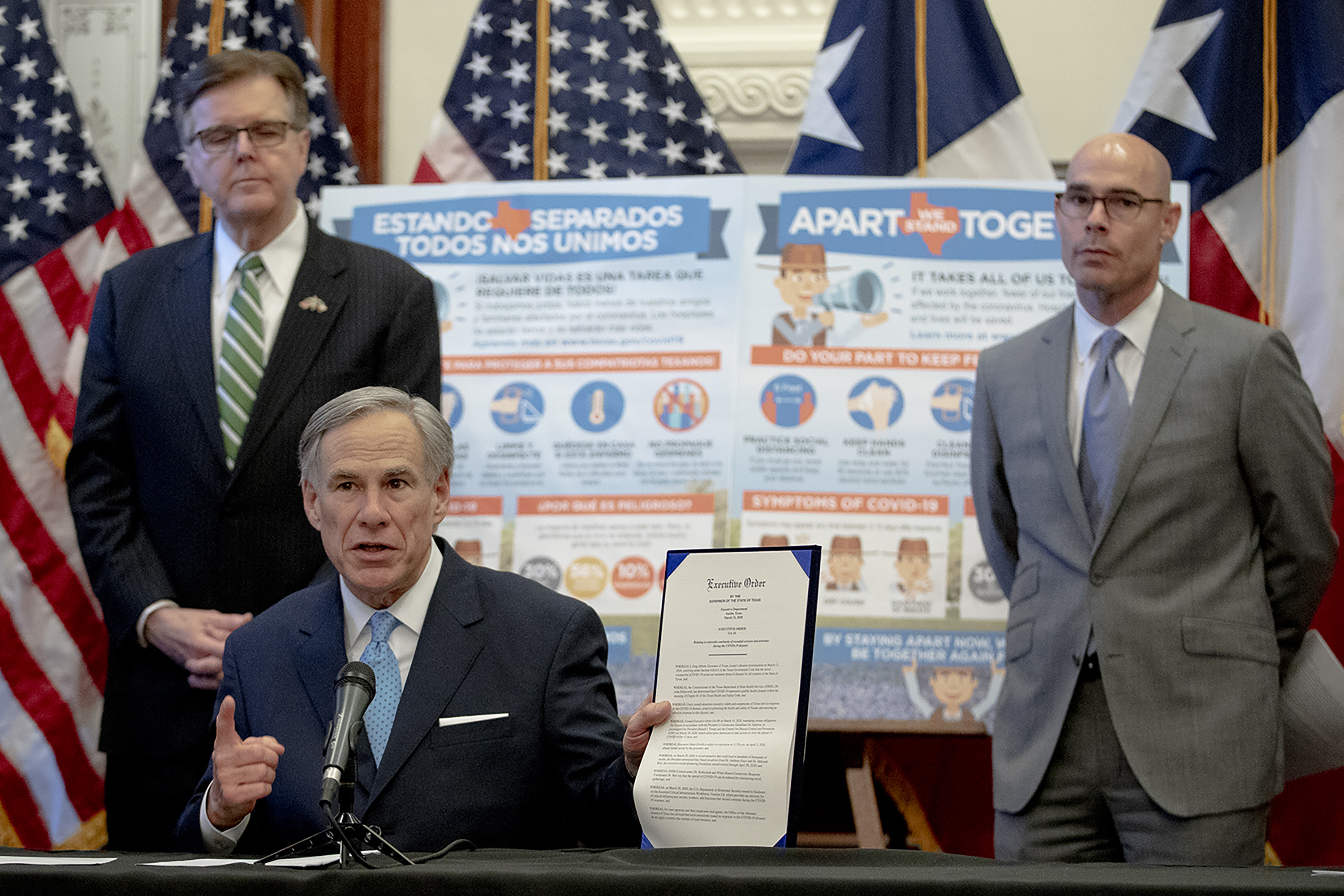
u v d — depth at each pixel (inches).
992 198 200.1
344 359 165.0
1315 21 207.6
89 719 207.0
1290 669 151.3
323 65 238.7
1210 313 151.0
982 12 217.6
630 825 109.0
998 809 146.3
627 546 191.8
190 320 167.3
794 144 244.1
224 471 160.9
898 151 215.9
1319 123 205.0
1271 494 142.6
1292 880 70.8
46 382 217.0
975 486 164.6
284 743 115.4
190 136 169.9
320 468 118.5
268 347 167.5
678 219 202.5
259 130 167.3
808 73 242.7
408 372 169.3
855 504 190.9
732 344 197.2
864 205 200.8
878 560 188.7
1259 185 207.6
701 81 244.5
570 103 221.0
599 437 196.2
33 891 74.7
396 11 246.8
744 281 199.2
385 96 245.0
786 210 201.2
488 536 194.5
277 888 73.9
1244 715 136.9
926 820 197.6
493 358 200.8
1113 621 140.7
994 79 215.8
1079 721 142.6
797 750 95.0
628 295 200.7
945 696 183.5
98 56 245.4
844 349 196.1
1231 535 142.8
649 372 197.8
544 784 117.6
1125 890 69.2
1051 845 141.6
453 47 245.4
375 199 208.2
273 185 167.6
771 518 190.7
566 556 192.4
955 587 187.3
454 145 221.5
